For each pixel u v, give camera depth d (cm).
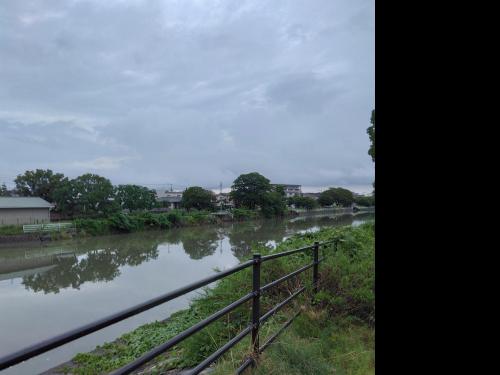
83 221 4703
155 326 735
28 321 1107
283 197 10394
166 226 5650
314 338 440
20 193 6281
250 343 374
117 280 1689
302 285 547
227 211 8019
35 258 2977
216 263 2005
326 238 830
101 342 770
